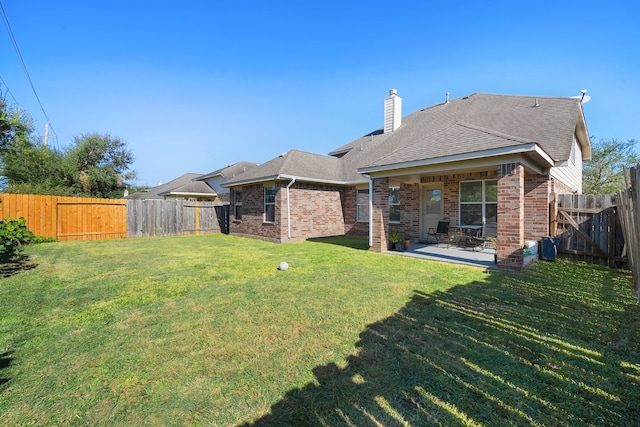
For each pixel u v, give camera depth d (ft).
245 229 51.55
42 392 8.43
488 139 24.23
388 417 7.39
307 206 46.11
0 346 11.12
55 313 14.49
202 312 14.53
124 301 16.26
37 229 42.63
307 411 7.62
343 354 10.43
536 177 28.43
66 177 82.12
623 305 15.37
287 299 16.42
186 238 49.49
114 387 8.66
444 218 37.06
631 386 8.65
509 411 7.63
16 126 61.77
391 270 23.52
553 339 11.57
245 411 7.64
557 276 21.38
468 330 12.38
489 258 27.81
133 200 50.72
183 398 8.17
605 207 25.98
